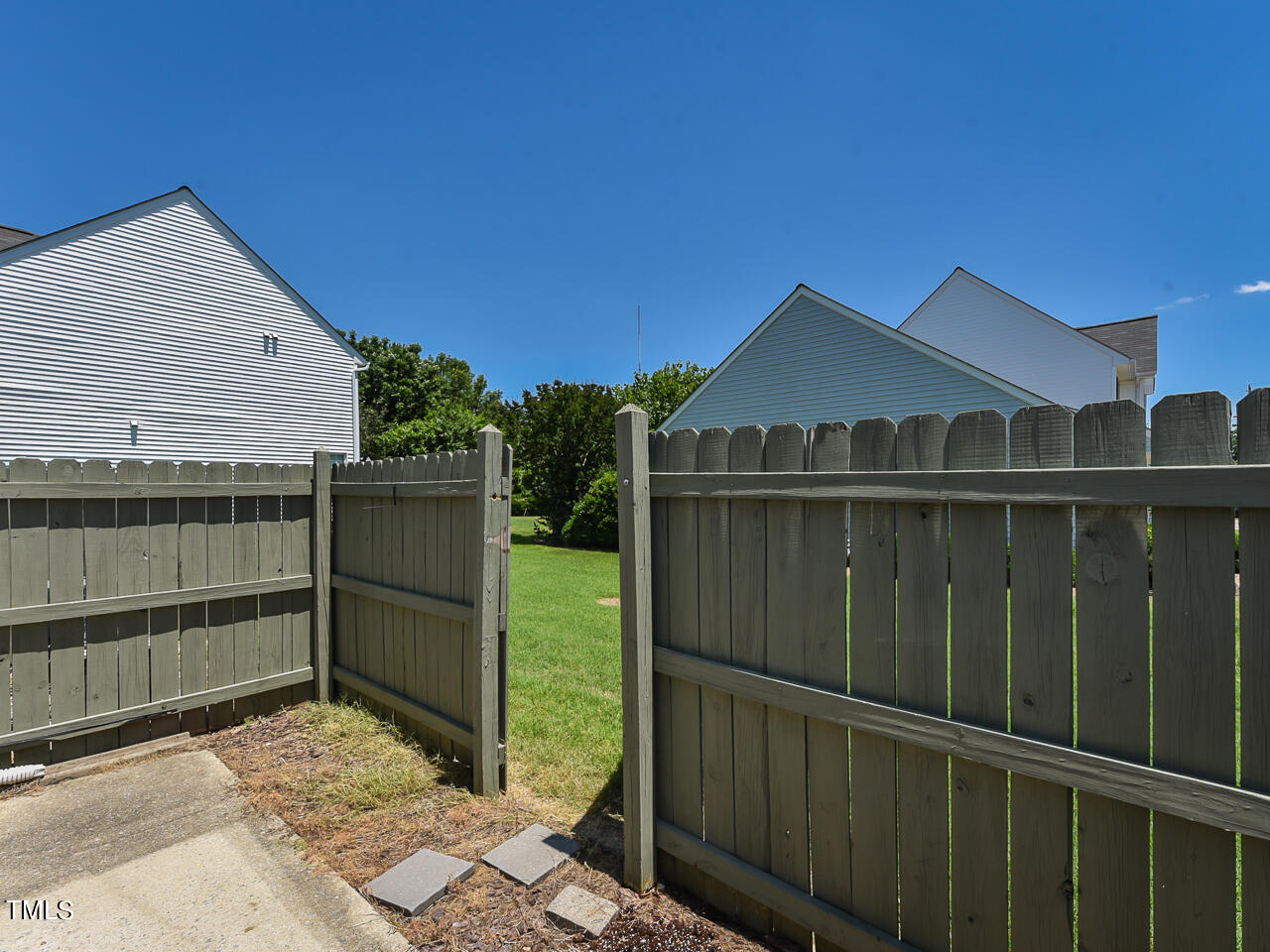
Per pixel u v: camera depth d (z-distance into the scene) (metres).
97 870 2.22
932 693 1.47
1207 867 1.11
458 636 3.01
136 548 3.33
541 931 1.88
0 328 10.55
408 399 33.31
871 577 1.58
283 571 3.91
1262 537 1.04
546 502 18.06
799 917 1.74
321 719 3.68
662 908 1.99
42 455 10.97
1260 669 1.04
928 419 1.46
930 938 1.50
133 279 12.02
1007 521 1.35
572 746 3.32
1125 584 1.19
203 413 13.02
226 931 1.89
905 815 1.54
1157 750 1.16
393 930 1.89
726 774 1.95
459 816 2.60
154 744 3.32
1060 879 1.29
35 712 3.02
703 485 1.95
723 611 1.93
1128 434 1.17
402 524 3.45
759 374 13.44
